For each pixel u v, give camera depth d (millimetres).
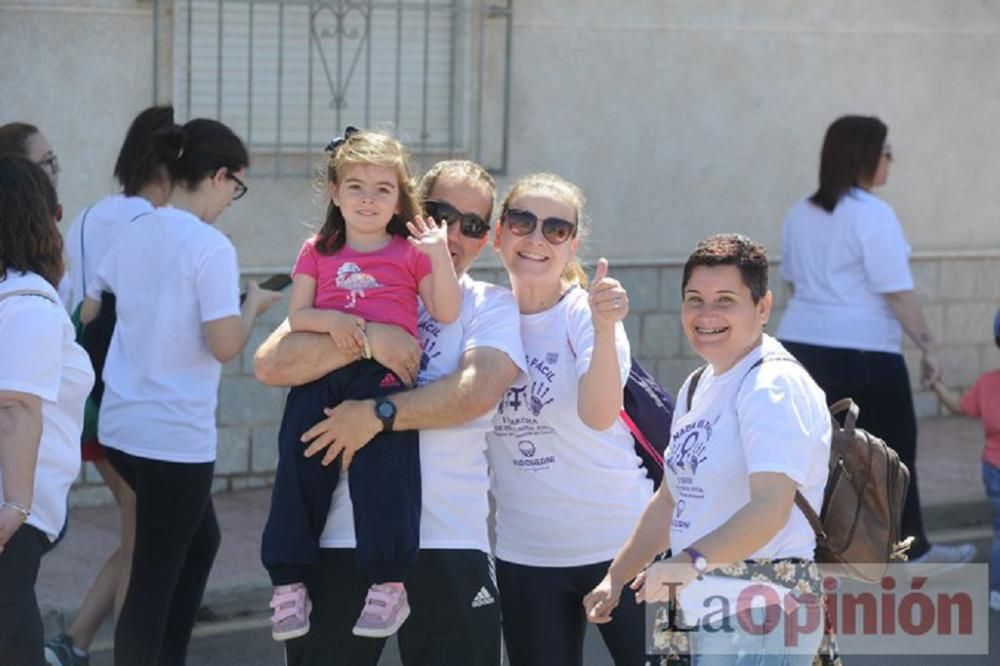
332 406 4465
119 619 5715
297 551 4422
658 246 10141
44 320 4520
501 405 4797
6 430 4469
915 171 10961
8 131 6387
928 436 10805
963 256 11133
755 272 4160
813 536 4195
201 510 5762
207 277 5672
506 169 9625
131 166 6262
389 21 9211
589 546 4824
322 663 4512
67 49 8477
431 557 4484
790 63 10398
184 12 8672
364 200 4492
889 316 7957
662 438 4836
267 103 8977
